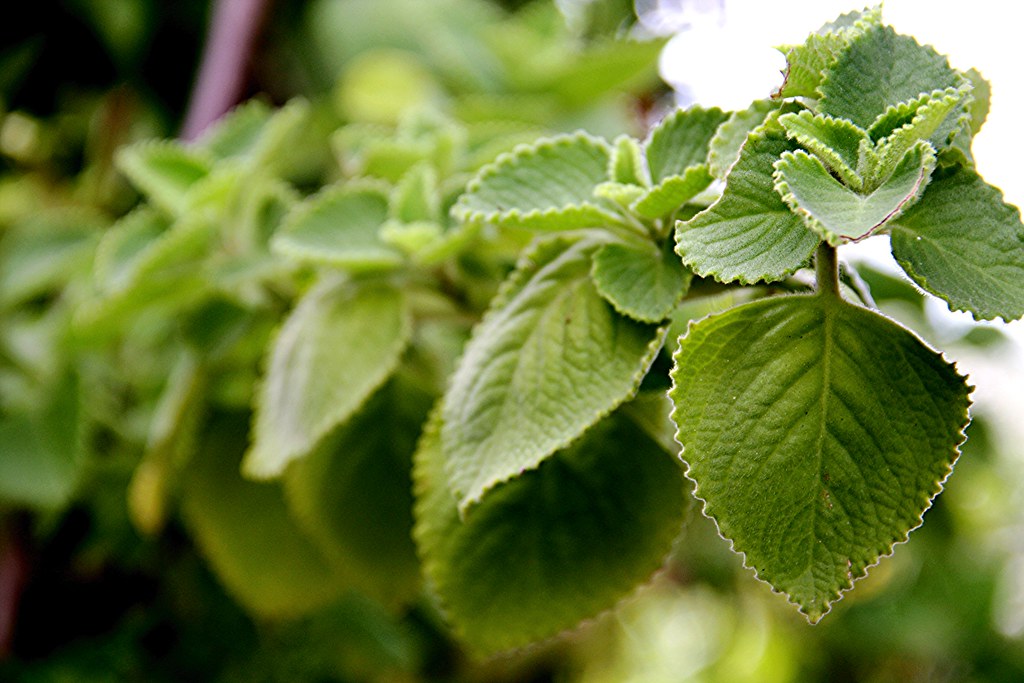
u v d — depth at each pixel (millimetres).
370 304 684
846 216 545
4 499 836
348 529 701
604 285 606
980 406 986
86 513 945
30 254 919
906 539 568
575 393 602
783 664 1396
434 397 708
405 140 748
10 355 882
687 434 574
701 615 1650
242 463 761
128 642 912
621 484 641
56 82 1079
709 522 1065
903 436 570
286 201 752
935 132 572
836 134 568
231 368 771
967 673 1243
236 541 758
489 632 639
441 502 644
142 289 740
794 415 573
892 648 1223
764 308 578
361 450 702
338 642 924
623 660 1488
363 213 698
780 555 570
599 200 622
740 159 566
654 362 635
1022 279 560
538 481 642
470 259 684
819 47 581
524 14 1008
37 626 935
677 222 564
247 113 804
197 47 1069
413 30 1037
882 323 575
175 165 773
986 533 1274
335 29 1064
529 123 799
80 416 833
